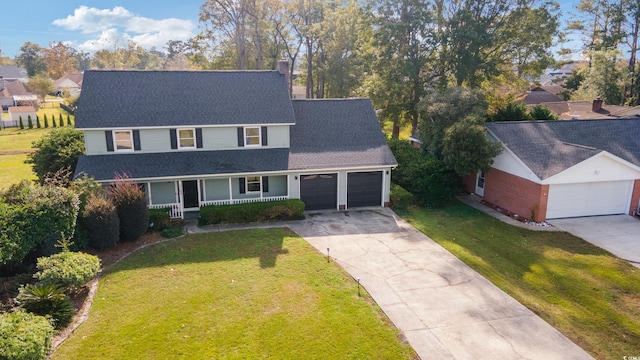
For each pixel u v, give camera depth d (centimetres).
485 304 1296
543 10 3419
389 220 2183
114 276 1471
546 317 1230
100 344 1073
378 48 3781
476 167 2298
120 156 2162
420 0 3584
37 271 1427
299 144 2414
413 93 3791
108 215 1659
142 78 2392
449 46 3647
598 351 1073
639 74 5281
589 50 5725
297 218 2192
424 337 1114
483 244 1833
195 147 2278
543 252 1739
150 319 1191
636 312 1275
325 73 5103
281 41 5388
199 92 2394
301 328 1148
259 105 2397
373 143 2494
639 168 2120
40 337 952
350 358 1026
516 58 3622
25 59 12238
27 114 6134
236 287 1391
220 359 1019
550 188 2073
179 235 1917
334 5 5356
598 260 1652
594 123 2619
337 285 1410
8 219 1296
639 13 5156
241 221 2120
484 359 1027
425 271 1536
